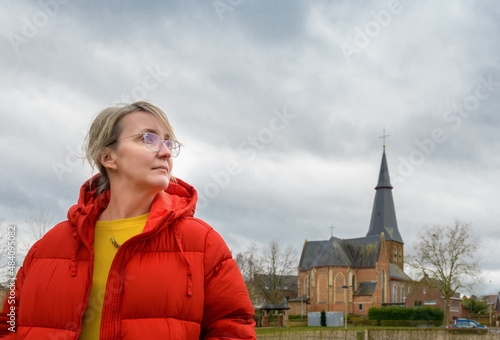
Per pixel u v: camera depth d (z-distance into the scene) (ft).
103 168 5.36
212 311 5.22
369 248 302.25
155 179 5.04
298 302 293.43
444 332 102.89
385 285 297.94
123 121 5.14
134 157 5.02
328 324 231.50
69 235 5.20
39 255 5.29
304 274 306.55
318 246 306.96
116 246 5.07
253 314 5.43
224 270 5.20
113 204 5.28
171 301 4.79
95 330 4.89
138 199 5.19
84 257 5.03
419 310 227.20
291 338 72.18
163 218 4.83
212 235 5.30
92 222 5.13
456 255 184.65
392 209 350.23
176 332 4.75
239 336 5.17
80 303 4.84
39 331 4.95
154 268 4.83
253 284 224.12
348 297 286.46
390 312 231.91
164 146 5.13
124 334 4.68
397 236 345.92
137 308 4.73
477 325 177.27
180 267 4.93
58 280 4.97
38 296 4.99
